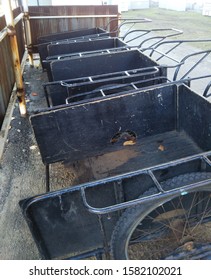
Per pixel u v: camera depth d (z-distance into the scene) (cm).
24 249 209
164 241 188
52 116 217
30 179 281
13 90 471
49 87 276
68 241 155
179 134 271
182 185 146
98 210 125
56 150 237
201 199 164
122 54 331
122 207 127
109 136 251
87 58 317
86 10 655
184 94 247
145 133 266
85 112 229
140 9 2138
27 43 645
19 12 635
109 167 245
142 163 246
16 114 425
